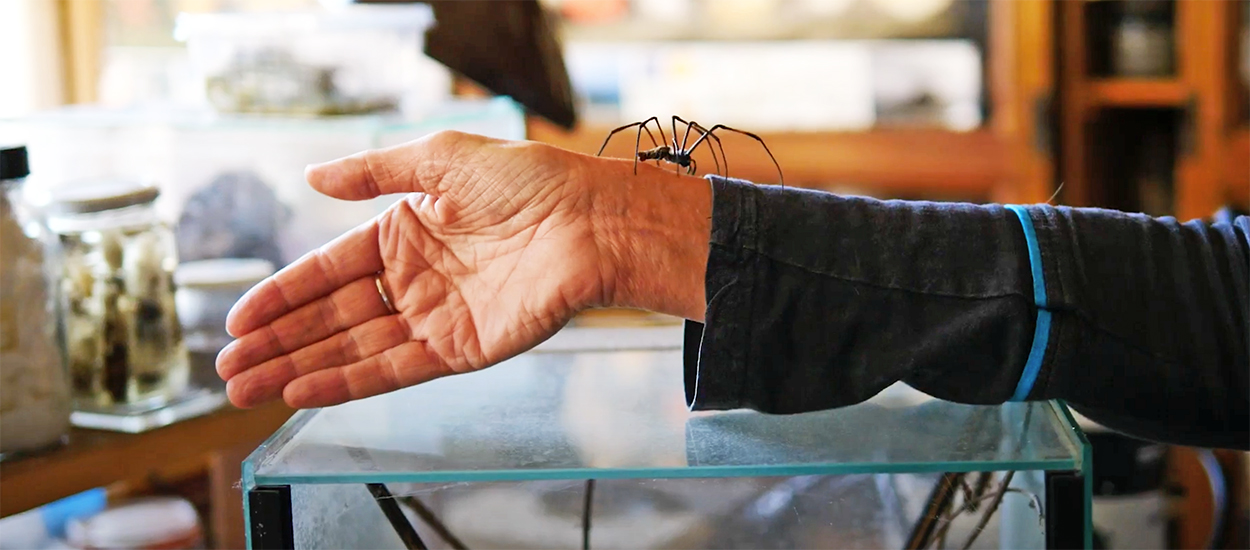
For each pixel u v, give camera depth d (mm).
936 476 690
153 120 1157
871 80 2305
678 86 2326
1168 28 2184
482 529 699
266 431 1073
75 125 1168
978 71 2264
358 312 833
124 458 977
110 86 2023
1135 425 849
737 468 687
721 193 816
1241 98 2102
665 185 832
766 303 795
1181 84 2133
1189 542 1347
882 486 693
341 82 1197
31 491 922
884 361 796
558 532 698
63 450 956
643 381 854
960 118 2281
